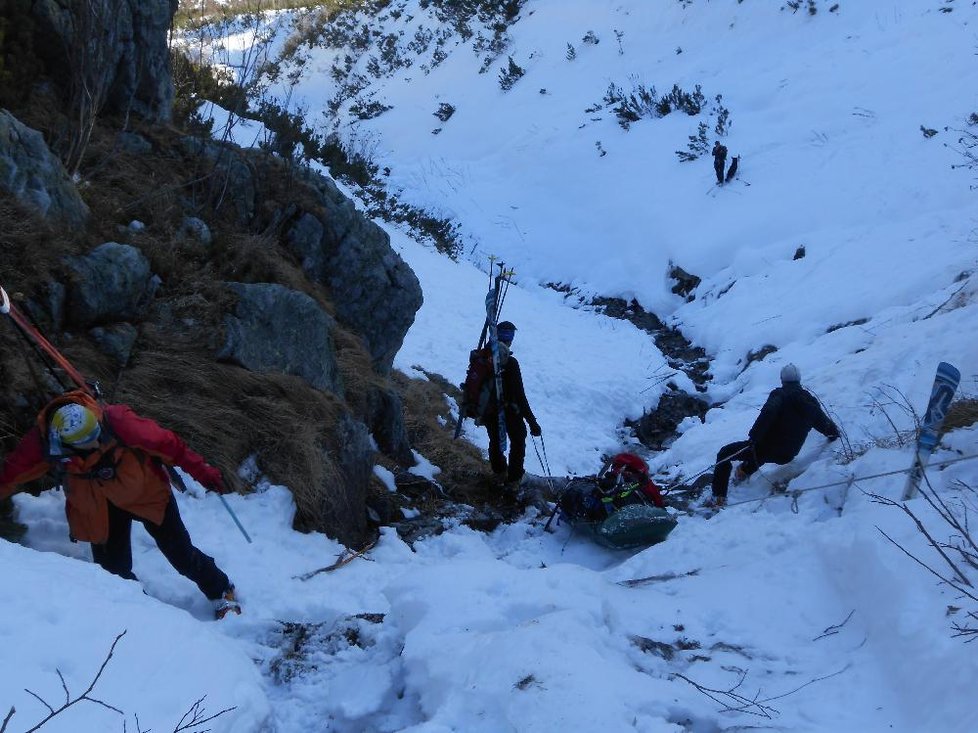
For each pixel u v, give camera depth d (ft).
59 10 22.95
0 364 15.78
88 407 13.53
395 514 22.45
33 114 22.08
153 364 18.48
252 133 39.63
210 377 19.08
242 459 18.34
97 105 22.66
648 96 72.54
